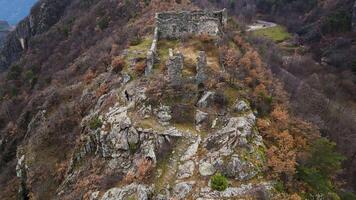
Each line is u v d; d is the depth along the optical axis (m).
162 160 31.81
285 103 39.34
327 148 32.28
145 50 49.12
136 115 36.22
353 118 66.12
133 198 29.30
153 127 34.34
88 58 72.75
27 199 46.94
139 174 30.84
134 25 69.38
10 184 53.00
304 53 105.19
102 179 33.59
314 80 81.25
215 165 30.20
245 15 129.88
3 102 92.00
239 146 30.95
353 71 93.06
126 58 48.66
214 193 28.33
